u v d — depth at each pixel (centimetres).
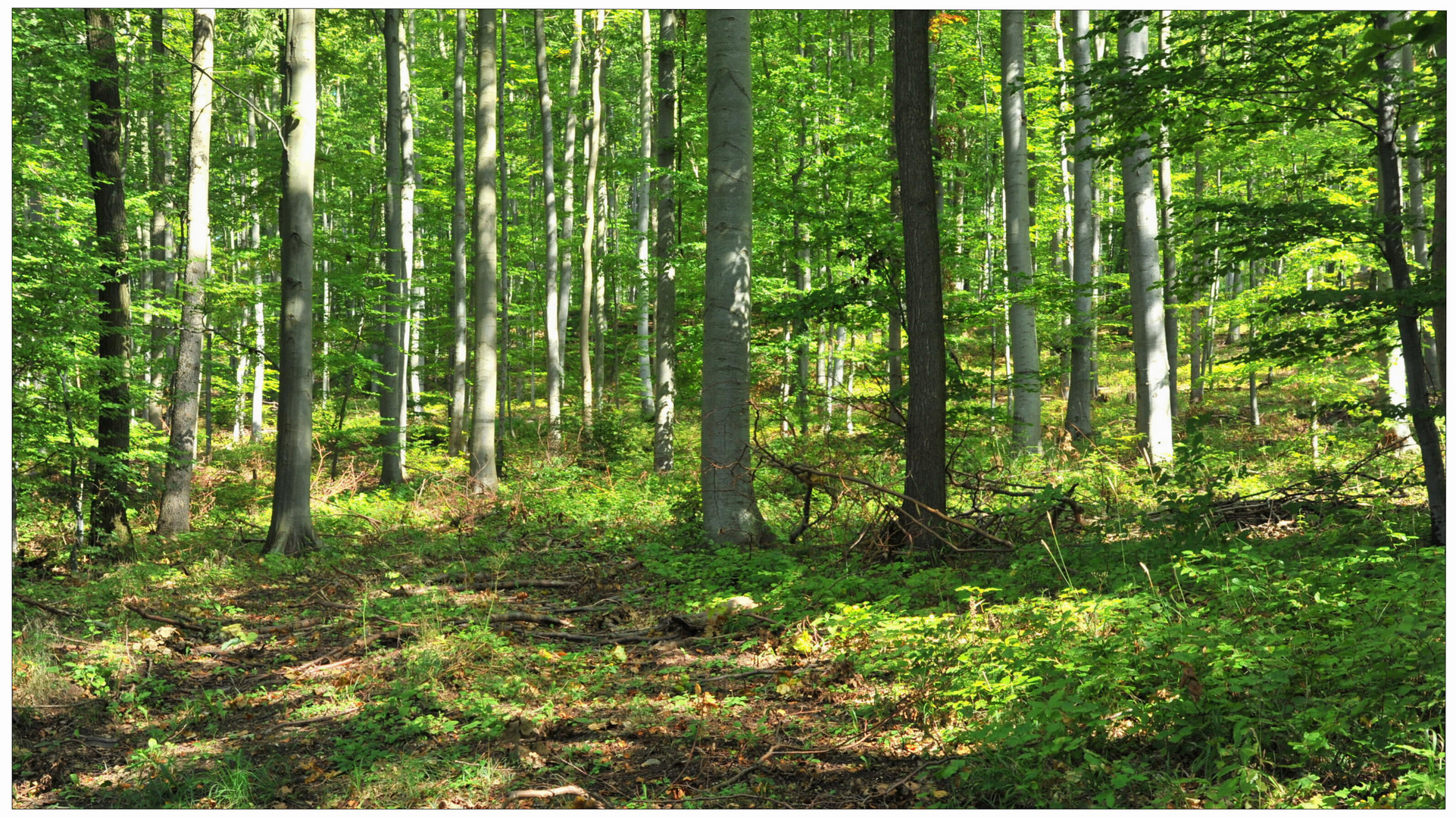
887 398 977
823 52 2367
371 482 1897
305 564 1063
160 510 1300
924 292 872
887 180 1689
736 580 834
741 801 392
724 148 972
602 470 1822
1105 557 729
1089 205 1708
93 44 1188
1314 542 737
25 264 967
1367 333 809
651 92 2498
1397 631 410
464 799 409
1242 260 817
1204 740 390
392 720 514
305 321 1151
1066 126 898
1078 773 366
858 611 630
